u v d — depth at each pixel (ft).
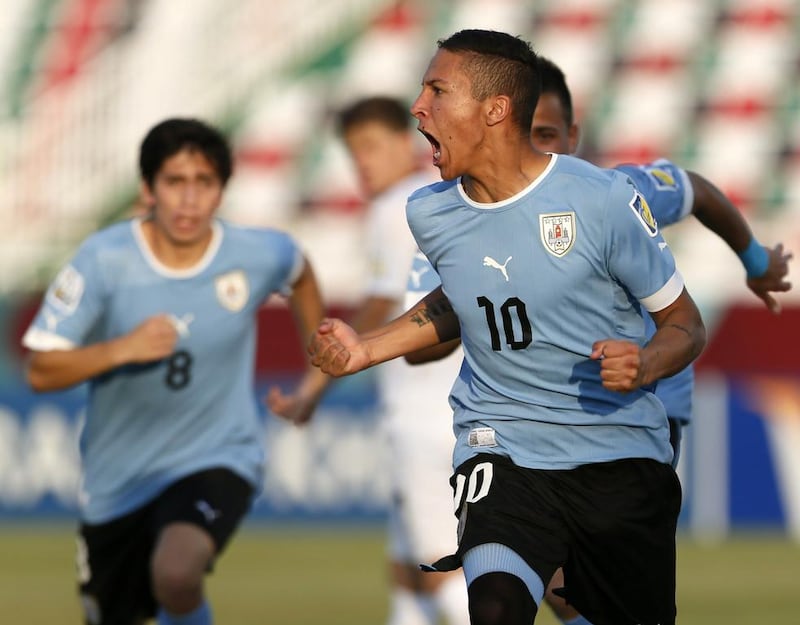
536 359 48.55
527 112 47.52
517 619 45.32
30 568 123.13
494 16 222.07
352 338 50.55
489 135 47.24
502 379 49.55
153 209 69.36
